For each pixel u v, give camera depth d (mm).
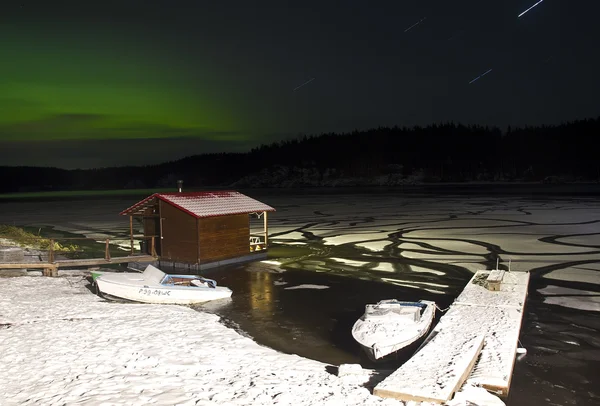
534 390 9531
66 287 18484
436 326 11820
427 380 8531
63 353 11211
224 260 22859
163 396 8602
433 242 27875
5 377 9711
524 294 14734
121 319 14281
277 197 74438
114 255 25406
